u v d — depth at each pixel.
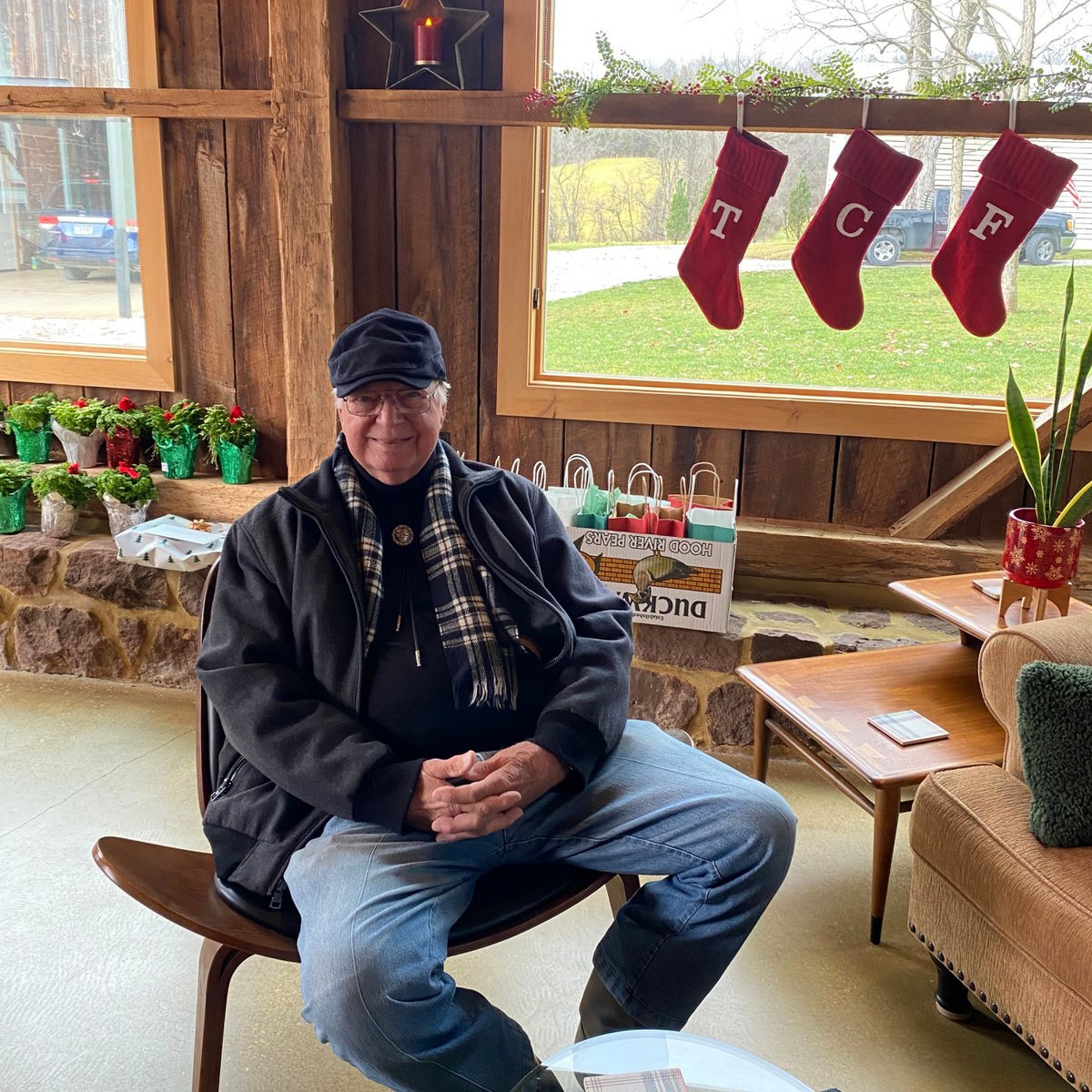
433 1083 1.24
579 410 2.78
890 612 2.67
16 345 3.12
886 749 1.80
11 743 2.52
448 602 1.53
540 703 1.58
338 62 2.60
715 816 1.41
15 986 1.72
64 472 2.82
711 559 2.41
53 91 2.81
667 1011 1.39
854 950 1.86
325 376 2.75
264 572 1.51
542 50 2.63
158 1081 1.54
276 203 2.81
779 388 2.75
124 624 2.80
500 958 1.84
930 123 2.38
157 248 2.90
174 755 2.48
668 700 2.54
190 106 2.73
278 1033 1.65
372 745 1.40
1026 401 2.66
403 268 2.80
